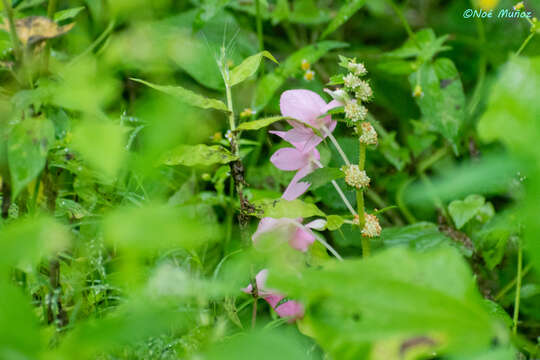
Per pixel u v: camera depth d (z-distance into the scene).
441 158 0.86
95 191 0.69
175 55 0.81
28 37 0.62
